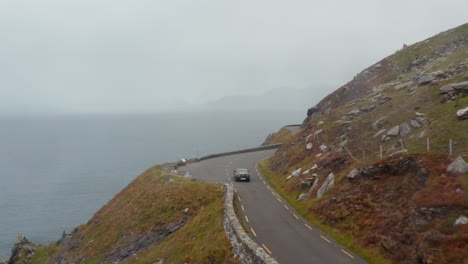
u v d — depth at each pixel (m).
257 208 31.61
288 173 42.66
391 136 34.75
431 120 33.16
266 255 18.55
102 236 37.88
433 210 19.03
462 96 34.62
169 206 36.47
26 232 94.12
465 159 21.73
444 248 16.64
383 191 24.61
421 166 22.95
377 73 64.56
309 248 21.77
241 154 73.81
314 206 29.47
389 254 19.17
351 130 41.03
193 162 63.94
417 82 45.75
